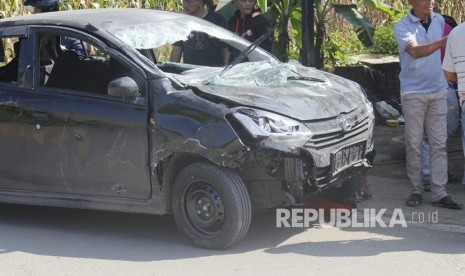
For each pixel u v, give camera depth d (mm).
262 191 5754
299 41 11633
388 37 14328
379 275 5289
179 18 7145
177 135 5723
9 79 6926
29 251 6016
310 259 5645
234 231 5719
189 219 5945
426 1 6727
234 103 5684
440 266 5461
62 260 5773
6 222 6906
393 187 7625
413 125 6922
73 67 6762
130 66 6055
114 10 7090
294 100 5883
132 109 5953
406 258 5641
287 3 11008
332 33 14898
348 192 6582
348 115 6164
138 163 5961
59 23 6508
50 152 6348
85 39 6332
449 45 6098
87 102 6172
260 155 5531
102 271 5496
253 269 5441
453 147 9031
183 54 8227
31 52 6523
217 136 5570
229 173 5664
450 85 7809
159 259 5730
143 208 6047
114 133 6023
